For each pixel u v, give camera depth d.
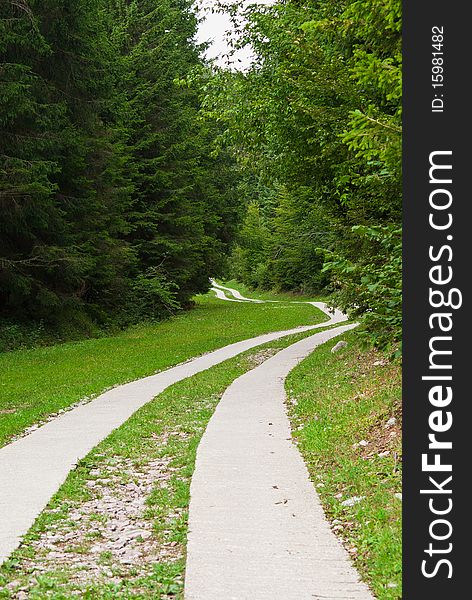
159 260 40.22
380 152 6.41
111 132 29.67
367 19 6.81
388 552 5.15
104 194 29.44
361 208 11.07
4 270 24.36
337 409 10.29
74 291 29.94
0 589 4.87
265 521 6.06
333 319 38.44
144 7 42.44
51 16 23.84
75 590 4.88
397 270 7.18
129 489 7.54
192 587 4.72
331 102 12.51
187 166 41.59
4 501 6.87
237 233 50.12
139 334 30.67
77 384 16.27
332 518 6.18
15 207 22.91
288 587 4.70
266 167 17.36
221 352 23.03
